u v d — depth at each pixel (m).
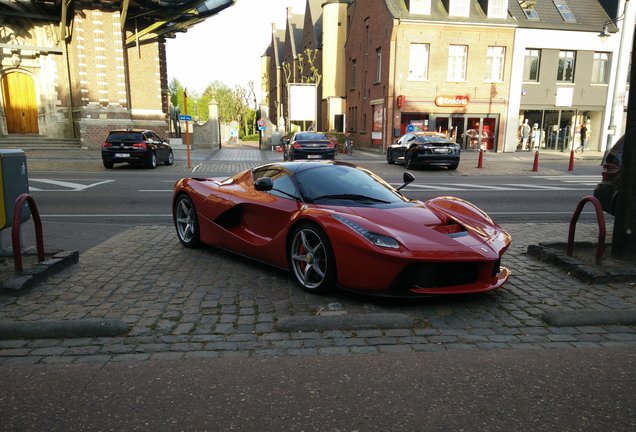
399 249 3.76
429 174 16.86
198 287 4.47
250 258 5.12
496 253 4.00
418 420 2.41
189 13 27.66
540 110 29.83
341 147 29.08
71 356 3.11
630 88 4.75
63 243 6.11
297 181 4.82
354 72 35.72
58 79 24.92
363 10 32.25
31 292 4.26
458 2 27.55
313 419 2.41
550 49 28.88
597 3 30.38
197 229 5.74
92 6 23.78
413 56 27.64
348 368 2.96
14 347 3.23
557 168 19.59
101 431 2.32
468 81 28.20
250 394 2.65
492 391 2.70
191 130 34.94
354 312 3.88
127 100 27.06
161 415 2.45
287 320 3.56
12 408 2.51
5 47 23.20
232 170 17.62
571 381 2.83
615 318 3.73
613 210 6.95
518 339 3.43
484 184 13.82
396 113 27.67
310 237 4.32
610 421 2.43
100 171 16.66
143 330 3.50
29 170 16.47
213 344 3.29
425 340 3.38
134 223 7.86
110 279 4.68
